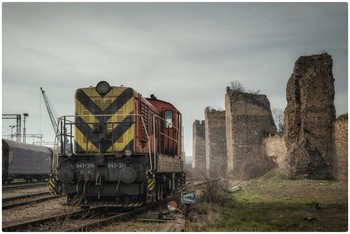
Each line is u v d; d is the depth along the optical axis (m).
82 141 14.32
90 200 13.70
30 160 36.47
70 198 13.49
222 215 12.93
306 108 28.77
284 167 30.41
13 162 32.66
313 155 28.41
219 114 58.38
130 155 12.94
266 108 46.06
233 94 45.84
